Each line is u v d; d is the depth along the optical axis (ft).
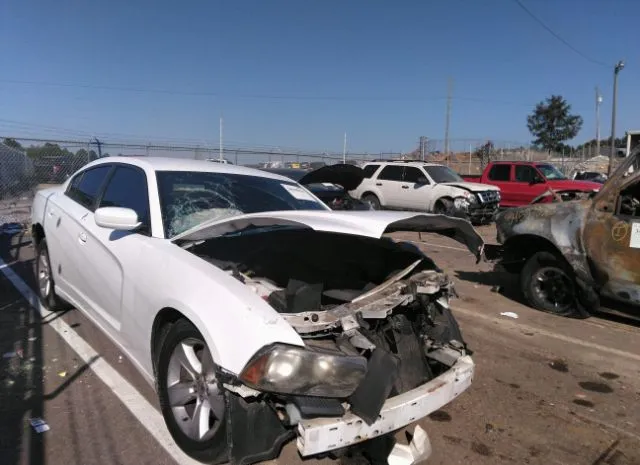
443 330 11.07
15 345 14.38
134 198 12.57
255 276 11.11
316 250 12.51
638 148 17.37
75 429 10.31
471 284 24.77
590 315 19.52
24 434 10.07
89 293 13.10
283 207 13.42
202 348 9.21
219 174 13.82
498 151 118.83
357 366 7.96
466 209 47.03
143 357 10.45
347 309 9.16
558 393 13.19
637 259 17.13
